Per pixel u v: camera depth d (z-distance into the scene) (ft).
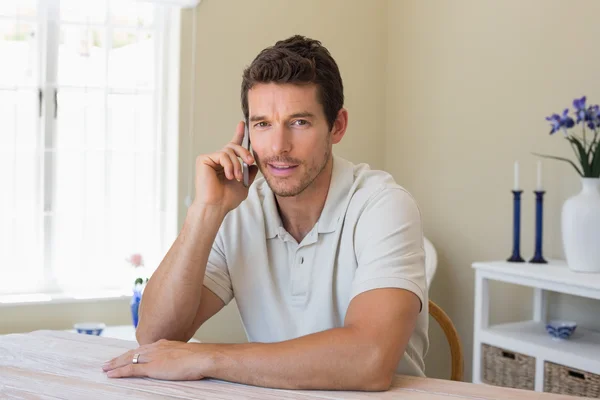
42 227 10.27
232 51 10.98
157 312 4.45
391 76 11.96
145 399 3.37
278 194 4.33
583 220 7.70
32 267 10.27
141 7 10.71
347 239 4.53
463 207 10.44
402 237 4.26
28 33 10.12
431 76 11.06
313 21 11.50
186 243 4.48
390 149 11.98
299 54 4.24
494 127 9.89
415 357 4.61
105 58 10.55
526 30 9.38
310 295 4.65
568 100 8.79
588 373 7.14
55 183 10.34
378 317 3.82
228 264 4.89
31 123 10.19
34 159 10.21
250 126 4.36
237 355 3.63
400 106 11.74
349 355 3.59
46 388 3.56
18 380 3.70
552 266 8.29
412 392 3.53
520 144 9.48
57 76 10.30
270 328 4.80
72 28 10.35
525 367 7.89
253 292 4.83
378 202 4.45
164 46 10.89
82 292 10.43
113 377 3.75
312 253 4.65
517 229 8.70
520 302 9.40
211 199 4.46
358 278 4.15
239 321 11.00
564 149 8.86
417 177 11.37
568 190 8.80
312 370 3.54
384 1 12.05
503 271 8.17
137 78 10.77
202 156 4.52
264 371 3.56
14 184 10.12
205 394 3.44
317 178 4.55
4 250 10.11
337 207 4.59
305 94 4.19
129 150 10.75
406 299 3.95
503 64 9.74
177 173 10.68
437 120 10.94
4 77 10.03
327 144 4.37
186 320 4.50
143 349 3.87
